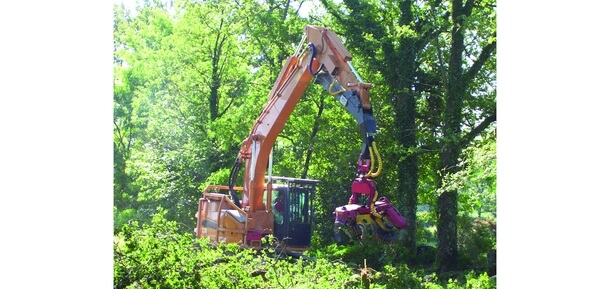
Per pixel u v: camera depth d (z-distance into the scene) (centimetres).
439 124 1571
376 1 1686
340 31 1759
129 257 675
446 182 1149
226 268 677
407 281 740
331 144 1791
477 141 1159
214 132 2011
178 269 667
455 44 1394
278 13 1991
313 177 1836
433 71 1562
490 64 1499
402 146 1436
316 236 1669
